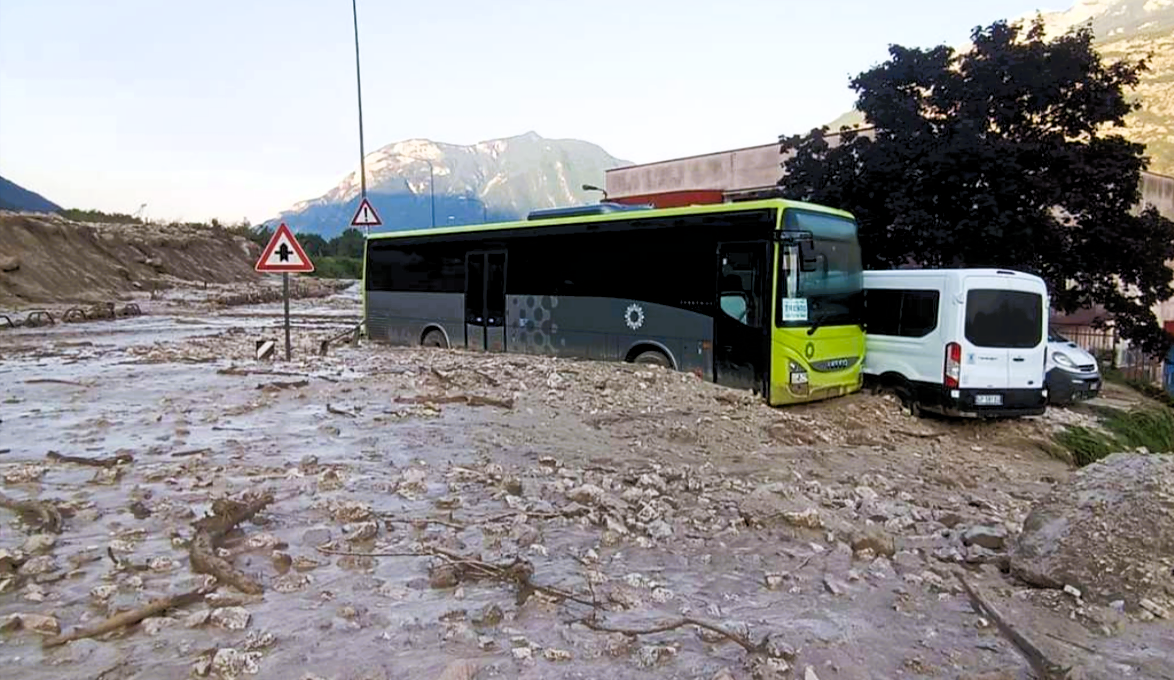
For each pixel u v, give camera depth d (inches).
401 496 250.4
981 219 700.0
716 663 146.2
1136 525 191.3
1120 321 777.6
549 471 294.4
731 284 507.5
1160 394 868.0
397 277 782.5
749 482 300.4
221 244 2701.8
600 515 237.0
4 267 1384.1
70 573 180.2
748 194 1323.8
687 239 533.0
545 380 488.1
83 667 137.4
